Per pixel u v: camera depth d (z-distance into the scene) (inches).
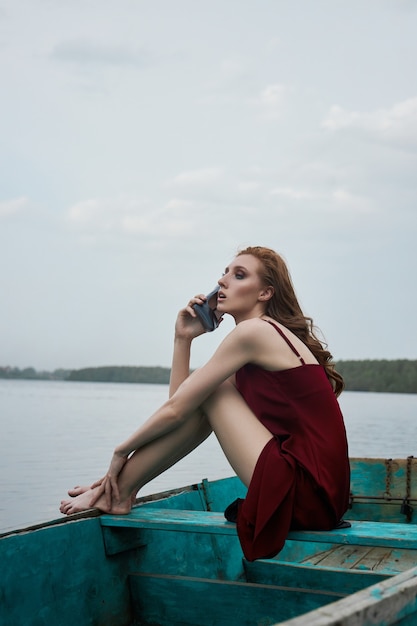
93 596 117.1
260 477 107.7
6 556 103.1
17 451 599.5
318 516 108.0
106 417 1191.6
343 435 114.8
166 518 118.7
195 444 124.7
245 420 115.1
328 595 107.0
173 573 137.2
